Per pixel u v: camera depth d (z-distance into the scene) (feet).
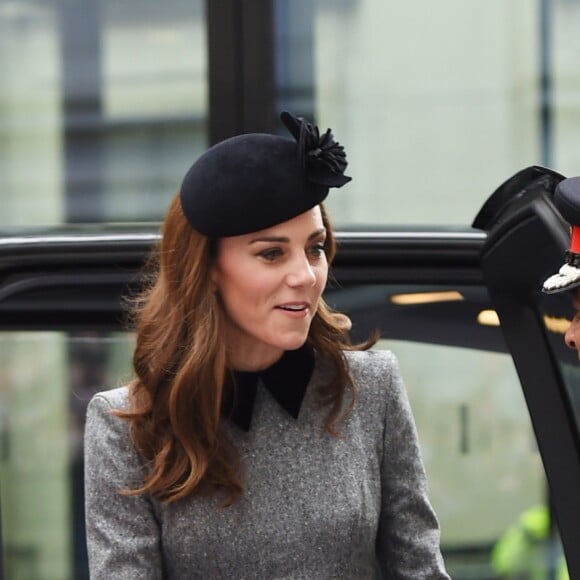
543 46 20.54
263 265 12.35
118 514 12.81
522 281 13.38
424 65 20.65
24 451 19.57
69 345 18.89
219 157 12.34
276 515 12.69
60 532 19.69
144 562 12.73
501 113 20.61
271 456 12.85
